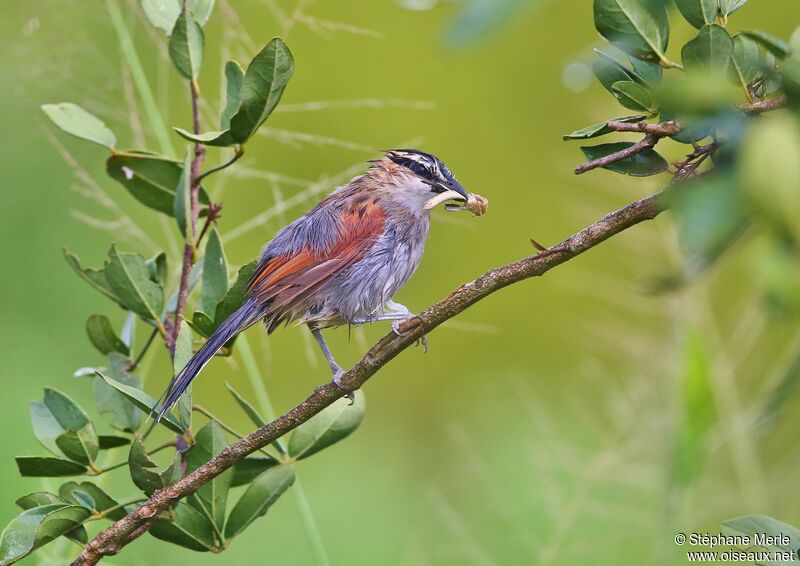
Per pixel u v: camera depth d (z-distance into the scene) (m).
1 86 10.63
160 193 7.41
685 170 4.84
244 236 14.59
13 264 13.62
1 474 10.97
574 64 4.98
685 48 4.08
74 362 13.49
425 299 16.91
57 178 13.66
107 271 7.03
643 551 10.66
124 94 10.41
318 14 16.19
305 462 13.77
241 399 6.54
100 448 6.60
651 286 2.88
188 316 8.39
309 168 15.84
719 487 10.90
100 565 8.46
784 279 2.47
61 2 10.24
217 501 6.30
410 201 9.02
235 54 9.09
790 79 3.14
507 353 16.41
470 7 2.62
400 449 14.69
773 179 2.48
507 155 17.06
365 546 12.05
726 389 10.74
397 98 16.75
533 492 11.66
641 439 10.83
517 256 16.94
